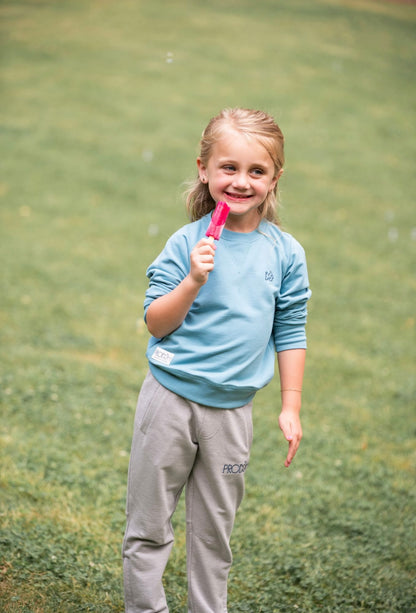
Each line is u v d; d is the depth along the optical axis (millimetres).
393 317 8984
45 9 23266
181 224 11570
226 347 2725
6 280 8586
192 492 2895
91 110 16250
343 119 17391
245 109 2848
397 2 29219
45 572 3461
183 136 15430
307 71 20250
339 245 11312
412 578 3770
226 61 20203
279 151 2785
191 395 2742
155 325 2721
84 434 5191
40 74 17938
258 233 2875
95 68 18734
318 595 3562
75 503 4188
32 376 5977
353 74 20531
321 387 6789
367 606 3523
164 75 18719
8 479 4312
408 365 7605
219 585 2961
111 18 22969
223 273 2760
